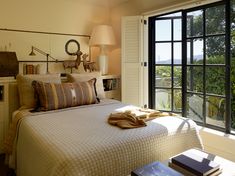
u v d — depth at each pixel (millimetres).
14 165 2084
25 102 2525
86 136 1554
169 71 3674
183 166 1298
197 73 2961
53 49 3500
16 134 2082
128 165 1465
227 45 2574
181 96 3346
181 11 3127
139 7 3543
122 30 3596
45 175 1319
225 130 2650
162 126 1815
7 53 2914
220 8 2643
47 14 3414
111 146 1420
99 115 2189
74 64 3578
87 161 1286
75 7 3693
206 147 2719
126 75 3633
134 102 3625
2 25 3055
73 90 2596
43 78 2666
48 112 2318
